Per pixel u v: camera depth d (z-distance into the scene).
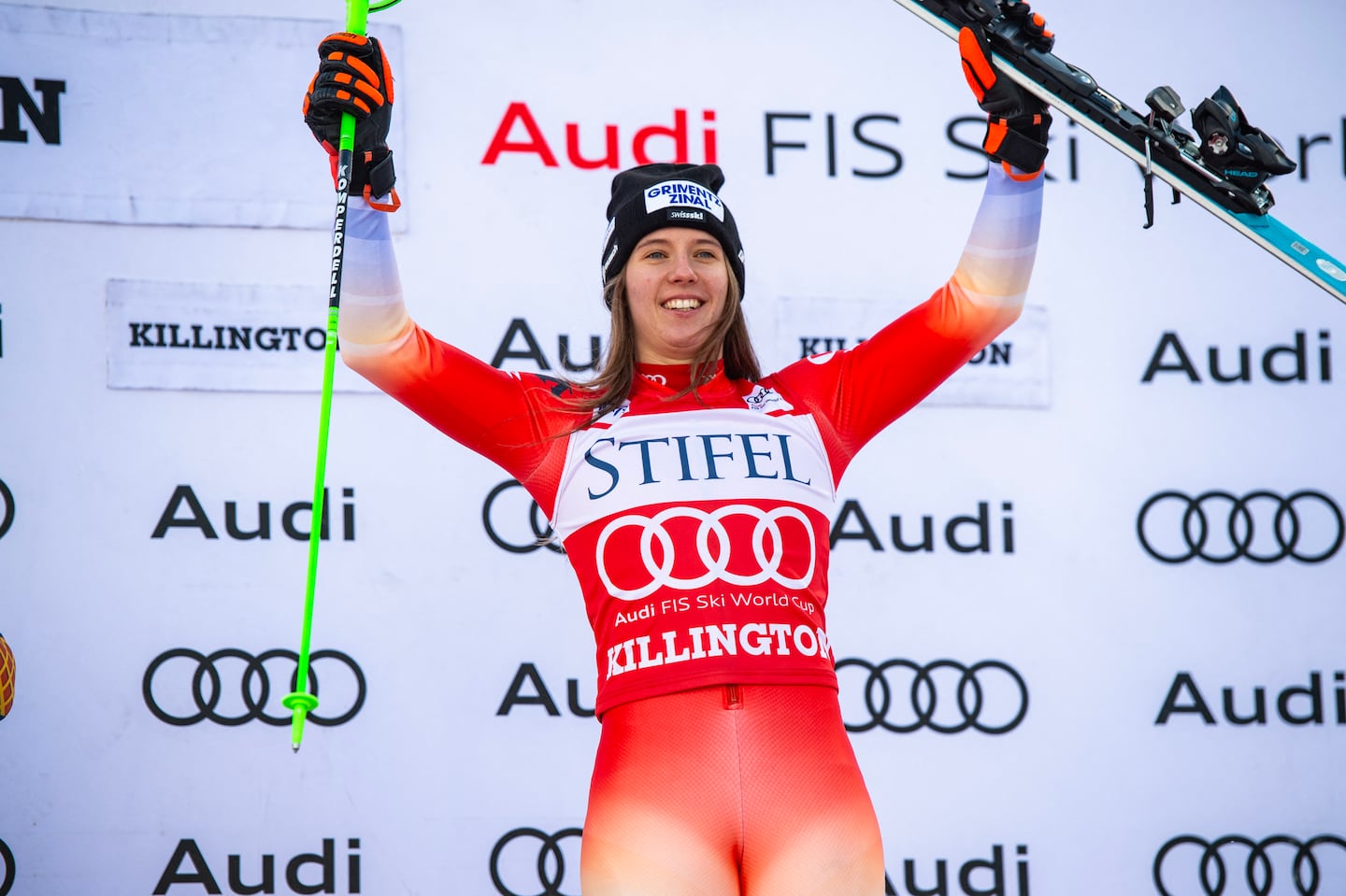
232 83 7.42
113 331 7.10
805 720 4.35
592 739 7.20
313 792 6.91
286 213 7.38
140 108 7.31
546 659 7.23
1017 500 7.74
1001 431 7.79
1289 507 7.93
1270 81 8.44
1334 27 8.52
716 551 4.41
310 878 6.87
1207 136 4.71
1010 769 7.47
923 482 7.68
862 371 4.87
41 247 7.10
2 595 6.78
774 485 4.54
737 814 4.23
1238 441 7.97
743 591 4.39
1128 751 7.57
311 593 4.25
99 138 7.25
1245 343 8.07
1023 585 7.66
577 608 7.30
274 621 7.03
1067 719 7.56
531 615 7.25
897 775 7.39
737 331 4.96
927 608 7.57
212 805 6.82
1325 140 8.42
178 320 7.17
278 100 7.46
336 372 7.28
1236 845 7.54
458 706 7.11
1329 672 7.78
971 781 7.43
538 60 7.79
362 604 7.12
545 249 7.66
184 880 6.75
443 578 7.21
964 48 4.64
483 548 7.28
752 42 8.00
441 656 7.14
